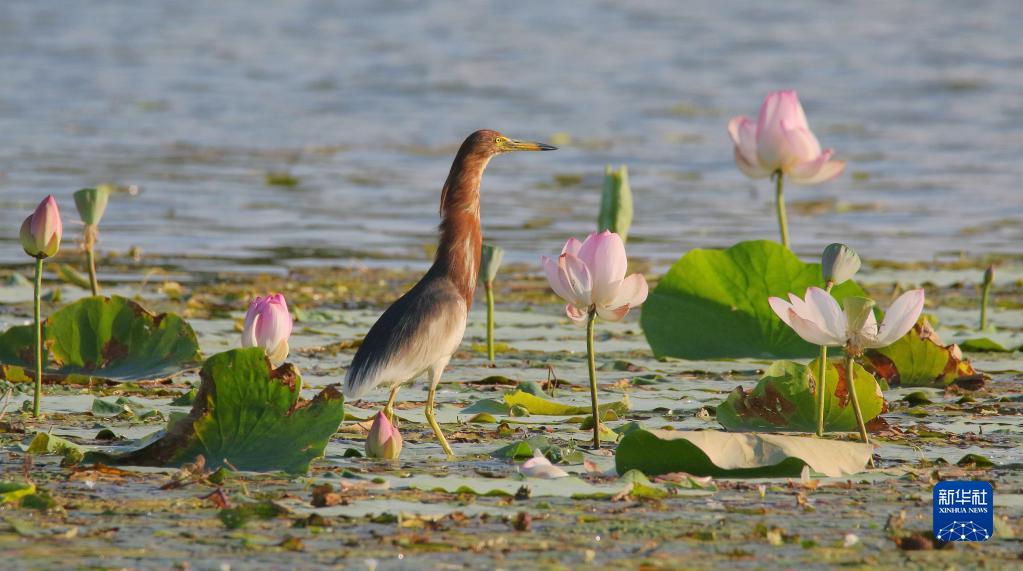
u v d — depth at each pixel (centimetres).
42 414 959
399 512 670
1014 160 3547
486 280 1258
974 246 2317
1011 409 1030
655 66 5250
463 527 652
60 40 5672
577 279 847
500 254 1258
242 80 4869
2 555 587
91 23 6222
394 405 1030
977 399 1080
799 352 1212
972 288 1828
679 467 775
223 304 1570
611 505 703
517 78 4969
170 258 2022
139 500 694
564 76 5009
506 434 918
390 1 7069
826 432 924
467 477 763
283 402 787
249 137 3759
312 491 718
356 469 787
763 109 1225
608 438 903
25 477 741
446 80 4897
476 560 592
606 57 5459
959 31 6234
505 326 1489
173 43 5728
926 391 1120
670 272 1245
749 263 1220
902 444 887
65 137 3622
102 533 628
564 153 3634
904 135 3984
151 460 780
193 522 651
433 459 827
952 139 3922
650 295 1254
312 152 3525
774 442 780
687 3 7056
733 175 3316
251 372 785
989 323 1516
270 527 645
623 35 6050
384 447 820
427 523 652
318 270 1925
